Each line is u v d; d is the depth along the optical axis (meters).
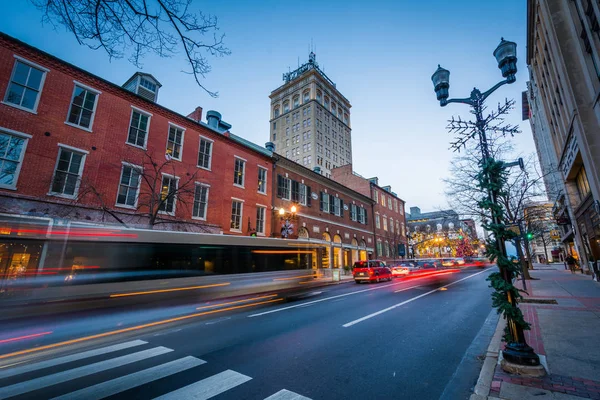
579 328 6.23
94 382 4.25
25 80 12.95
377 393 3.86
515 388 3.62
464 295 13.30
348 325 7.66
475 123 5.89
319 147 77.12
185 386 4.09
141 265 9.59
